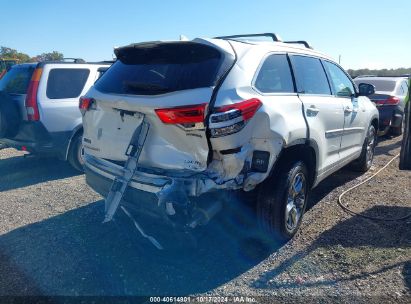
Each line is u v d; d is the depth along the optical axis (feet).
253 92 10.75
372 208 15.60
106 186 11.50
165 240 12.00
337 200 16.66
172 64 10.99
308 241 12.75
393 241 12.53
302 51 14.21
